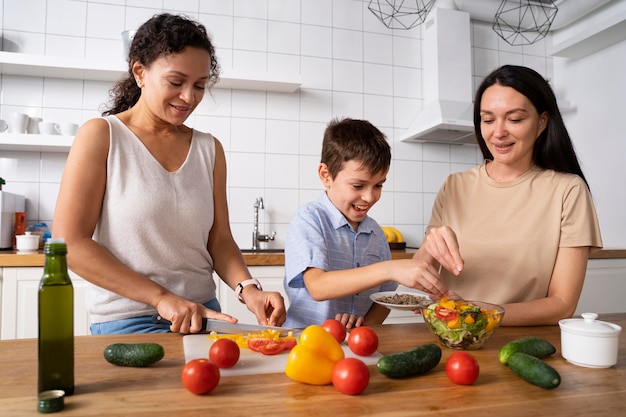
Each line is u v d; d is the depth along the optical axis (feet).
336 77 8.71
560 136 3.69
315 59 8.63
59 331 1.77
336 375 1.87
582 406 1.80
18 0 7.41
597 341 2.25
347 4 8.81
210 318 2.83
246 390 1.90
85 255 2.82
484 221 3.92
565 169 3.79
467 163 9.31
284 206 8.37
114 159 3.11
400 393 1.90
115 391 1.84
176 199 3.30
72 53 7.59
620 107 8.45
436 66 8.54
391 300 3.51
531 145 3.61
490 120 3.55
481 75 9.43
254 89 8.22
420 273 2.75
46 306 1.76
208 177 3.58
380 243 4.15
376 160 3.37
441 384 2.01
